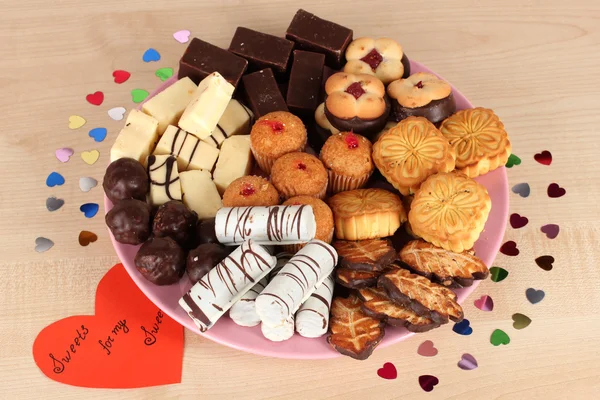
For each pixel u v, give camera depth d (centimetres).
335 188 55
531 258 55
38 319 53
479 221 49
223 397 50
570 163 59
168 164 54
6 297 54
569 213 57
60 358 51
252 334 48
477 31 66
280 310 44
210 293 47
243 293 47
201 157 55
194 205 53
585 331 52
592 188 58
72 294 54
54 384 50
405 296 46
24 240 56
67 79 63
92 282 54
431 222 49
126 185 51
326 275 48
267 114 55
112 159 54
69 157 60
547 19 67
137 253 49
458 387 50
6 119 61
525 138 60
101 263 55
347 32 59
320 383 50
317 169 52
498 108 62
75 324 52
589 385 50
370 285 48
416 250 49
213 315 46
